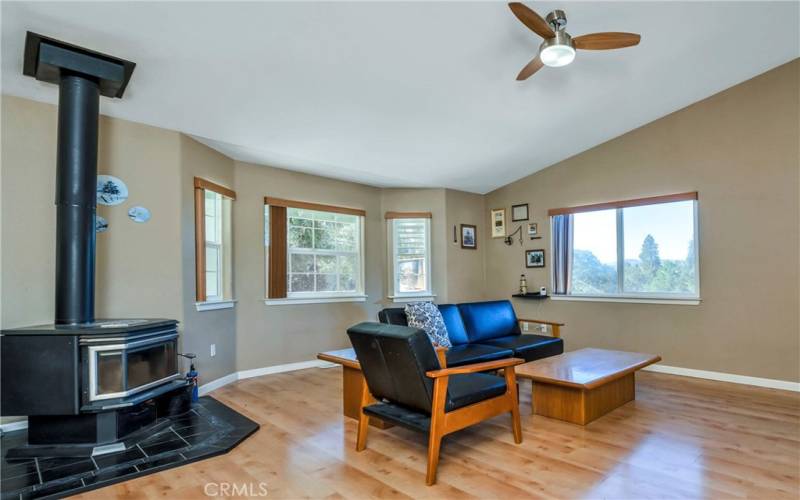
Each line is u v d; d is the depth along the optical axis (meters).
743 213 4.13
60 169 2.72
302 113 3.67
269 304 4.77
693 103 4.46
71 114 2.70
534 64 2.82
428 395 2.26
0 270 2.90
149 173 3.56
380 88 3.45
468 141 4.68
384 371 2.46
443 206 6.07
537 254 5.88
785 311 3.89
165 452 2.57
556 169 5.67
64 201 2.71
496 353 3.79
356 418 3.21
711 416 3.18
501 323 4.73
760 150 4.05
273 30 2.65
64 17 2.37
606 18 3.04
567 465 2.39
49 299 3.08
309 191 5.19
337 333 5.35
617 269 5.09
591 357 3.75
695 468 2.34
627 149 4.97
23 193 3.00
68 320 2.71
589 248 5.37
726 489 2.11
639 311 4.85
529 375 3.14
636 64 3.67
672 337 4.59
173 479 2.27
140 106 3.32
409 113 3.91
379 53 3.02
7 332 2.52
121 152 3.42
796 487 2.12
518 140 4.83
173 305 3.64
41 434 2.59
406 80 3.39
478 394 2.48
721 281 4.25
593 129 4.80
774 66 3.96
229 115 3.57
